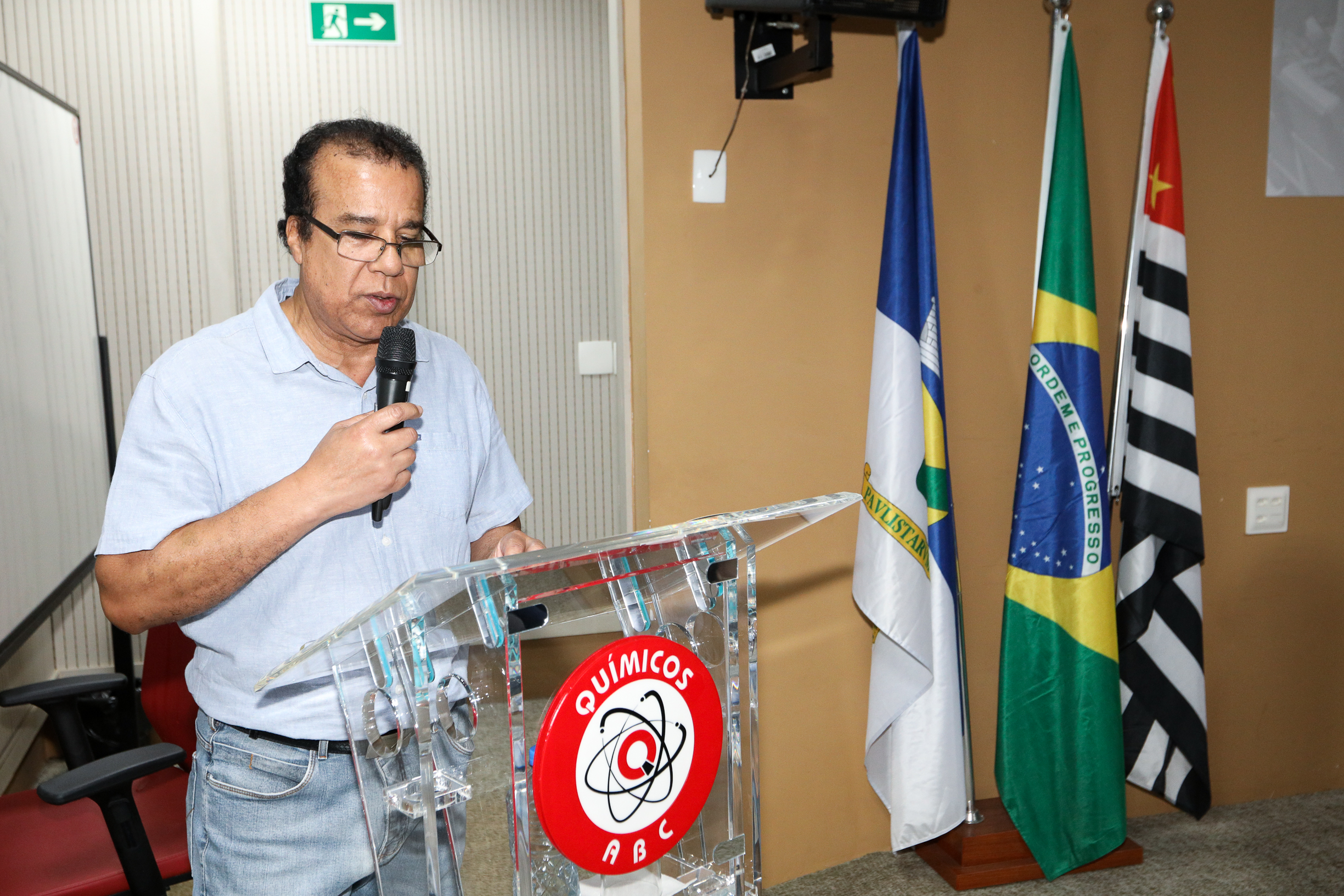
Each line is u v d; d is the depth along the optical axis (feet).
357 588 4.20
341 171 3.91
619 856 2.89
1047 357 7.11
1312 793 8.78
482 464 4.94
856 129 7.14
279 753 3.96
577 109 12.09
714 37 6.77
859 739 7.72
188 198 11.00
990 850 7.44
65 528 7.88
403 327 4.15
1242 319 8.09
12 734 8.73
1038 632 7.25
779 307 7.14
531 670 2.68
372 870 4.19
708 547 3.03
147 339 11.10
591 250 12.35
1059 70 7.09
